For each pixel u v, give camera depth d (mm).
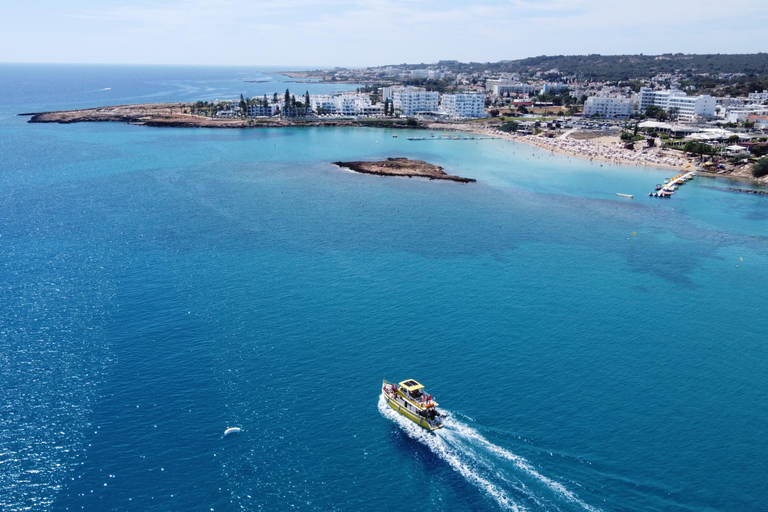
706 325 104750
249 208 177250
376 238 149875
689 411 78375
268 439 70625
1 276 117062
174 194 193125
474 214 179750
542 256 140250
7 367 83688
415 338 95438
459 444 70625
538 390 81938
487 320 103188
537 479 65438
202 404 76500
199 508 60250
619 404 79375
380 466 67062
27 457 66438
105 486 62656
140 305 104875
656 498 63031
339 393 79938
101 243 139000
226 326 97500
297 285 116062
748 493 63938
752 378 87188
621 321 105062
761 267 137500
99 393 78188
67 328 95562
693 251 148750
